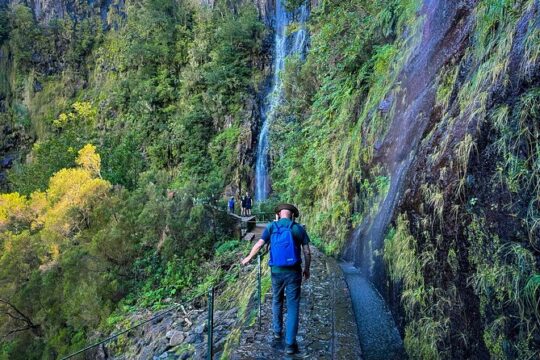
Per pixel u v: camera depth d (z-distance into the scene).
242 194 32.84
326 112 14.21
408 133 6.71
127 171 29.06
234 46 38.16
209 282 12.59
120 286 15.23
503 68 3.68
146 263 15.72
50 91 58.50
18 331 17.52
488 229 3.29
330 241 9.89
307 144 16.08
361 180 9.03
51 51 60.03
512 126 3.28
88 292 14.56
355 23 12.38
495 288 3.06
